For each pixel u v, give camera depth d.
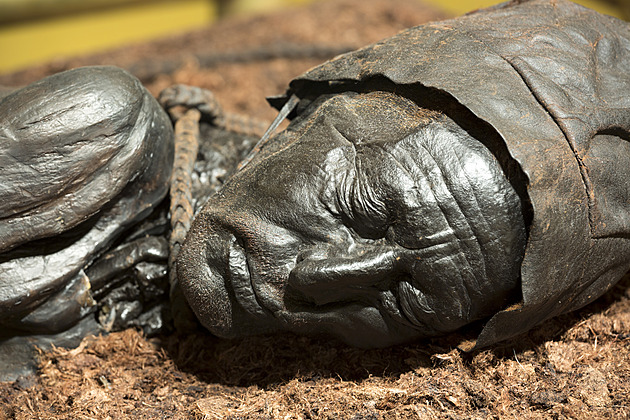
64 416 1.26
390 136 1.21
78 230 1.28
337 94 1.26
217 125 1.37
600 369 1.25
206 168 1.33
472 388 1.24
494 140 1.20
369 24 2.19
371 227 1.22
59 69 1.93
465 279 1.21
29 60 2.28
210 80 1.85
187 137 1.33
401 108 1.23
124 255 1.30
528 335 1.27
